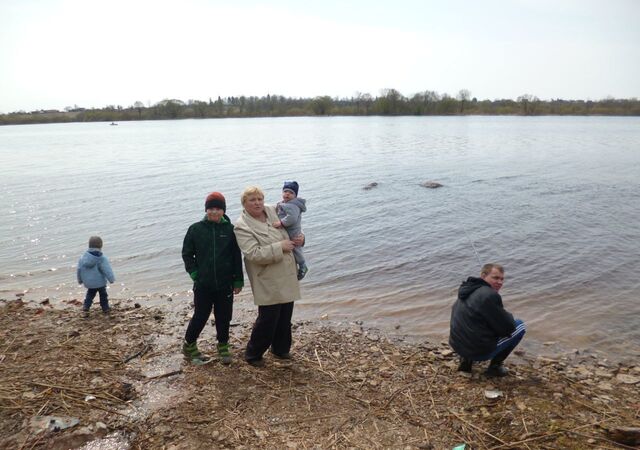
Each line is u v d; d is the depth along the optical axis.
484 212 16.72
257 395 5.33
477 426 4.82
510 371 6.21
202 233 5.67
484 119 109.50
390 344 7.16
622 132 60.69
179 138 62.56
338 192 20.97
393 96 134.25
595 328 7.97
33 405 4.96
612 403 5.38
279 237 5.71
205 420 4.82
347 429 4.76
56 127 123.12
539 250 12.30
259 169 29.31
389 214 16.64
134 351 6.50
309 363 6.25
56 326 7.54
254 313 8.69
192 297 9.66
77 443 4.42
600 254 11.87
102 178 26.67
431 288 9.98
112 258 12.40
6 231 15.23
